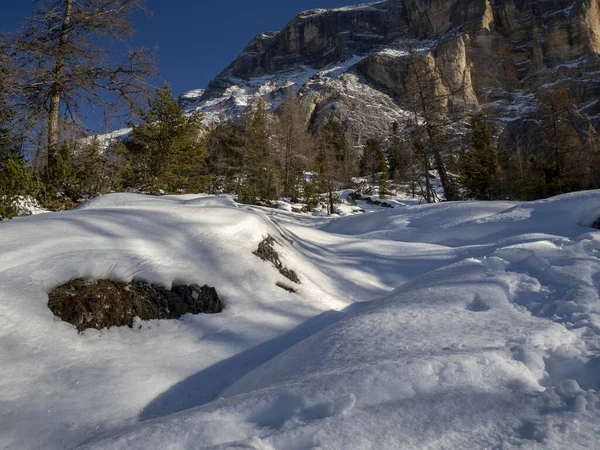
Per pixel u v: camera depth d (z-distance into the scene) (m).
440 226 11.11
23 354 2.79
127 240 4.14
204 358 3.27
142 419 2.41
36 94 11.28
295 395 1.79
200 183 20.14
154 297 3.77
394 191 41.00
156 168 17.48
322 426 1.55
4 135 10.55
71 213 4.82
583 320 2.37
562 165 27.70
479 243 9.62
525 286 3.23
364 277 6.84
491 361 1.89
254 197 20.58
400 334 2.53
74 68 11.44
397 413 1.60
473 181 28.62
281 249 5.73
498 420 1.52
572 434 1.42
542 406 1.58
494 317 2.65
